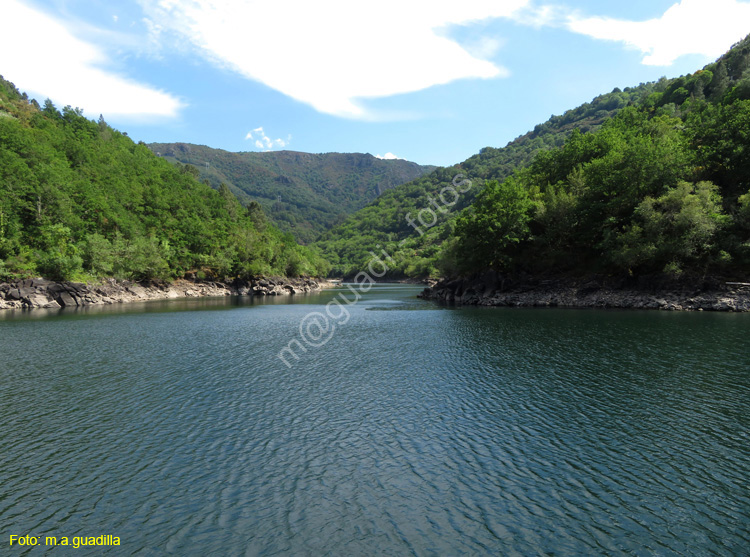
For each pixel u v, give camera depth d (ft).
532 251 342.03
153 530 52.65
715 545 49.14
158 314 292.81
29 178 367.25
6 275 314.76
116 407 96.78
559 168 389.80
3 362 141.18
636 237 272.10
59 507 57.62
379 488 62.28
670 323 203.00
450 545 49.60
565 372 122.11
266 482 64.08
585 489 61.41
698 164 295.48
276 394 106.73
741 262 251.19
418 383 115.44
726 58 618.44
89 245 378.94
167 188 615.16
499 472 66.69
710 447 73.92
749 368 122.21
